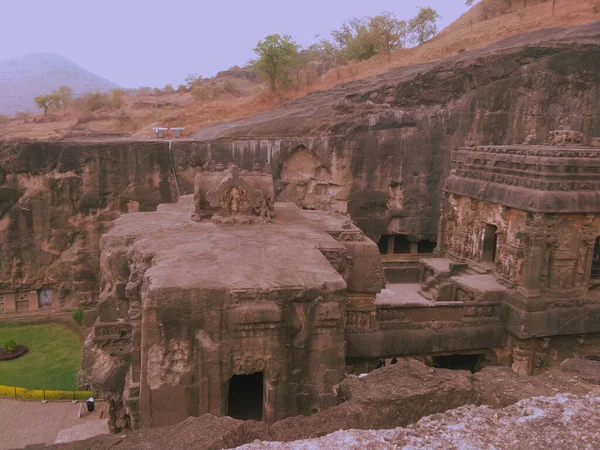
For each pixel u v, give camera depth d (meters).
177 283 11.01
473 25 50.88
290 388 11.68
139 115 49.66
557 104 27.92
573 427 5.29
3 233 28.33
